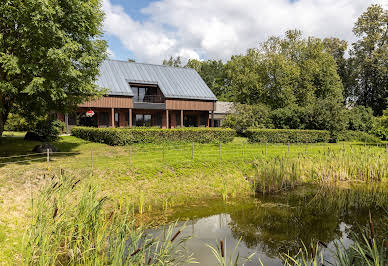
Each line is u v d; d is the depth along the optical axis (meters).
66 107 12.40
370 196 9.74
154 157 12.73
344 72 39.56
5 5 8.42
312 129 23.42
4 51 9.59
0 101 10.23
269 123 23.80
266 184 10.26
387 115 22.03
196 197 9.01
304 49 30.19
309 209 8.14
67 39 9.70
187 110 27.98
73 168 9.95
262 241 5.78
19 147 14.12
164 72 28.05
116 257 3.64
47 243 3.99
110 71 24.75
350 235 6.19
